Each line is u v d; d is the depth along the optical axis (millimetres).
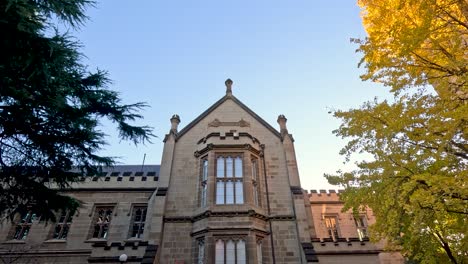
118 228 18406
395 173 9109
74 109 9234
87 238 17938
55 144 9758
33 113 8727
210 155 16188
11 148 9289
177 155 17516
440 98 8094
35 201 10039
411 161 8320
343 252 14648
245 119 19406
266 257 13695
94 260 13656
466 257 11359
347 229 21266
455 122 7207
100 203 19469
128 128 10898
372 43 9148
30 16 7449
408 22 8742
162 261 13531
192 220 14734
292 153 17500
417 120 8102
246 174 15461
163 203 15133
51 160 10055
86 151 10438
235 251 13070
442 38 7945
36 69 7738
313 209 22297
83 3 8453
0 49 7418
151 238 13766
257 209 14641
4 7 6941
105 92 10133
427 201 7152
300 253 13805
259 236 13906
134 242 14242
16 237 18125
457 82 7719
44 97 8320
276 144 18172
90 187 19984
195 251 13617
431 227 9773
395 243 11898
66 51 8211
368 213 21891
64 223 18734
